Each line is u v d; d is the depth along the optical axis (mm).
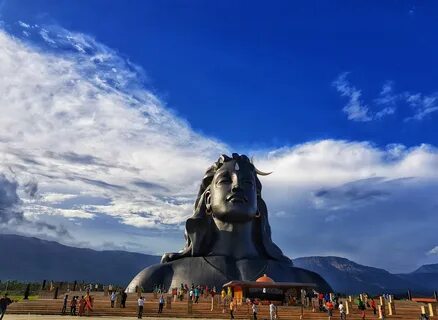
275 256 52250
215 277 47156
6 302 26047
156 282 48000
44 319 27078
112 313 31625
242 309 32938
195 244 50844
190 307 32094
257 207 52844
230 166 51812
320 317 31906
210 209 52094
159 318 30000
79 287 60438
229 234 50531
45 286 59000
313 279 49625
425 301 41531
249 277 47156
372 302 36281
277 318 31000
